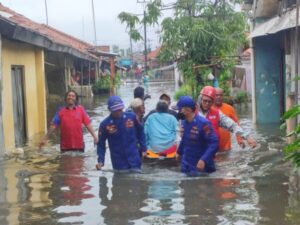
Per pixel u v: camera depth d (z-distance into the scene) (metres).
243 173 8.08
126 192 6.99
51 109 23.02
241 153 10.02
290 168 8.36
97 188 7.28
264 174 7.97
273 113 16.78
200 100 8.90
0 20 10.66
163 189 7.10
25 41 12.44
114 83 42.94
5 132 11.41
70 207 6.31
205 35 21.02
